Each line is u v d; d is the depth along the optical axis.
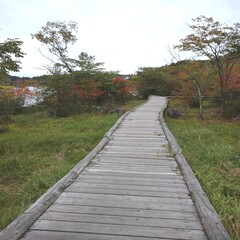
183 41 17.11
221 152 7.87
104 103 23.83
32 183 5.91
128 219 3.56
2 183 6.98
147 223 3.46
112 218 3.59
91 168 5.95
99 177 5.34
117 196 4.36
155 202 4.13
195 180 4.98
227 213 4.07
